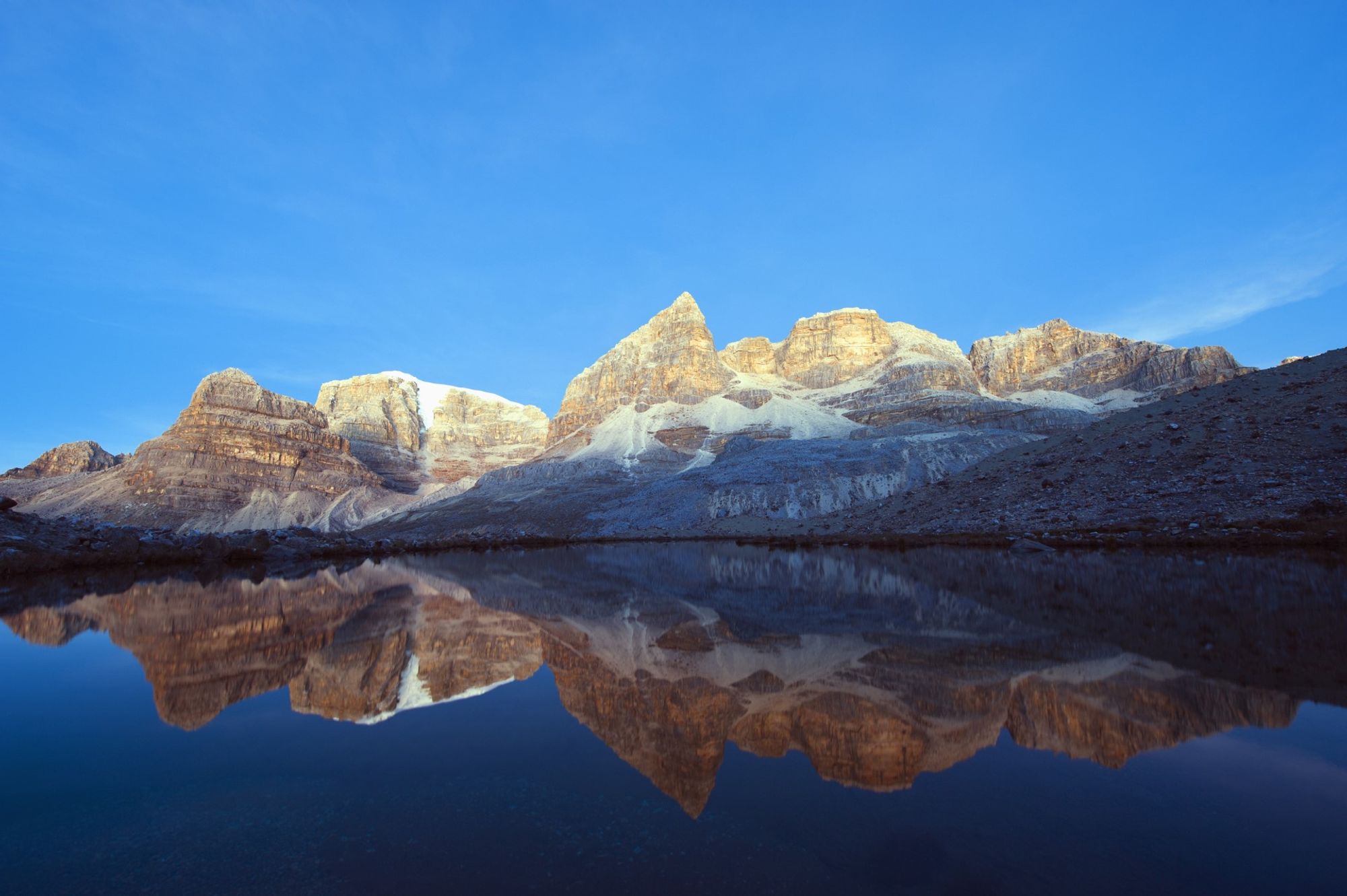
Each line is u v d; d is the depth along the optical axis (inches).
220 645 565.9
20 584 1298.0
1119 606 633.6
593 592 1026.7
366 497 7509.8
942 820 200.4
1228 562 981.2
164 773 266.4
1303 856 171.3
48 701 386.0
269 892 169.3
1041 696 330.3
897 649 466.6
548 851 191.5
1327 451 1425.9
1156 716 296.0
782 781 239.6
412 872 179.3
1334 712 293.1
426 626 661.3
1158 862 169.5
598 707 349.7
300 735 313.6
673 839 197.6
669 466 7140.8
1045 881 161.0
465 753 283.0
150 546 2094.0
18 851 197.2
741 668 430.3
